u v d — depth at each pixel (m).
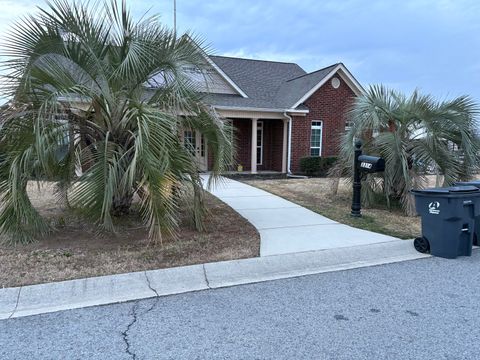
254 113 15.30
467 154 7.57
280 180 13.61
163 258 4.77
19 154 4.74
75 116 5.35
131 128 5.38
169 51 5.48
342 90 16.67
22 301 3.64
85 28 5.15
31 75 4.77
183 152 5.19
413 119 7.96
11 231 5.06
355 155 7.48
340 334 3.13
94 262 4.54
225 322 3.33
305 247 5.46
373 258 5.32
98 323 3.28
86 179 4.64
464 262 5.14
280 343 2.99
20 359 2.73
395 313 3.54
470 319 3.43
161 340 3.01
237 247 5.35
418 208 5.57
